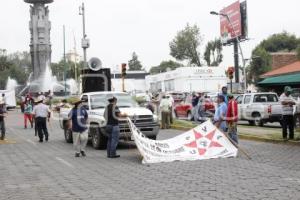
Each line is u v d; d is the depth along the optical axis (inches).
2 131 839.7
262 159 523.5
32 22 3038.9
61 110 816.9
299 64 1526.8
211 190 351.6
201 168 467.8
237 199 317.4
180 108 1336.1
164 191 354.0
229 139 557.6
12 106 2388.0
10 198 344.8
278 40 4001.0
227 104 589.3
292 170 438.3
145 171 459.8
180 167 480.4
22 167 506.3
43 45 3038.9
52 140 836.0
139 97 1610.5
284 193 332.5
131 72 3329.2
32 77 3078.2
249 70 3312.0
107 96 723.4
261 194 331.0
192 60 4355.3
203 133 559.5
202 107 1139.3
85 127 590.2
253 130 884.6
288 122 693.3
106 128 577.6
